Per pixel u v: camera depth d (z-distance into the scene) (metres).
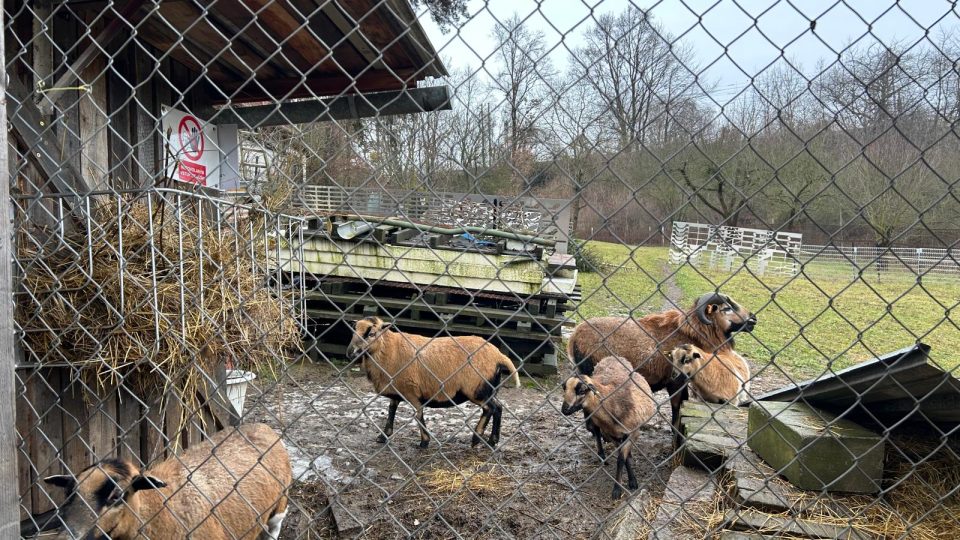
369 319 5.42
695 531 3.08
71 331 2.75
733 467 3.62
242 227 3.51
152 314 2.75
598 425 4.55
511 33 1.53
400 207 1.85
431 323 8.20
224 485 2.93
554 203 3.96
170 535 2.65
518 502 4.32
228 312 3.08
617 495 4.43
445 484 4.61
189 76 4.56
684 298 14.21
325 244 8.34
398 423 6.21
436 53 1.59
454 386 5.49
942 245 1.47
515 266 7.96
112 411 3.37
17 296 2.69
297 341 3.68
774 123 1.61
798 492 3.26
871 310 14.94
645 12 1.47
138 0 2.79
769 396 4.19
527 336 7.90
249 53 4.16
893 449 3.53
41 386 2.94
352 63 4.38
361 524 3.86
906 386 3.00
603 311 12.00
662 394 7.20
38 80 2.54
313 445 5.46
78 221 2.96
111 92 3.65
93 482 2.39
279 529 3.52
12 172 2.56
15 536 1.83
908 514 3.04
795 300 15.80
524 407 6.99
